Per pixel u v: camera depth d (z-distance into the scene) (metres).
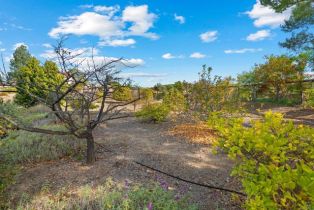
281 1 12.32
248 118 11.04
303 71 16.52
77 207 3.66
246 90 17.48
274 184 2.08
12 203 3.95
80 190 4.27
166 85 21.45
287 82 16.50
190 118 10.95
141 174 4.99
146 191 3.94
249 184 2.34
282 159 2.33
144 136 8.41
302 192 2.02
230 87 10.47
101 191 4.08
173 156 6.17
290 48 16.00
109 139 7.93
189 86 11.38
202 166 5.47
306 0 12.50
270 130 2.78
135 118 12.41
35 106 15.91
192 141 7.45
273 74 16.67
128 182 4.58
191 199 4.00
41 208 3.71
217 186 4.45
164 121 11.01
